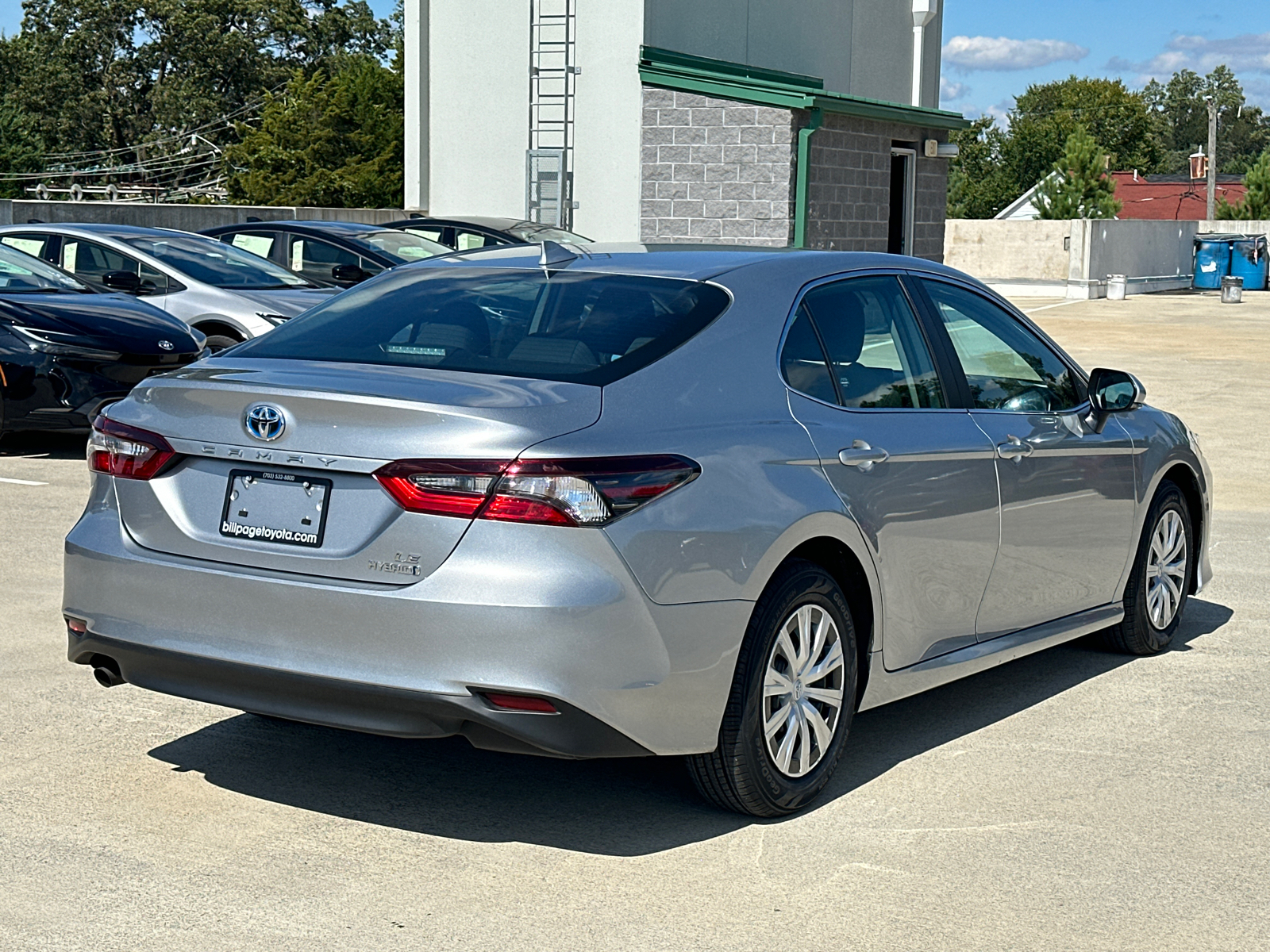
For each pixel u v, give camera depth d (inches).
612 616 151.2
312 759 191.2
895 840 169.2
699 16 913.5
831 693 178.7
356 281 562.3
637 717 154.9
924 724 212.8
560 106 897.5
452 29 923.4
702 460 161.0
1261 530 365.1
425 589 150.3
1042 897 154.6
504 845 165.0
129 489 169.3
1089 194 2159.2
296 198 2844.5
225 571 160.4
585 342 171.2
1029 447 210.8
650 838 167.9
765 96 840.9
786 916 148.7
